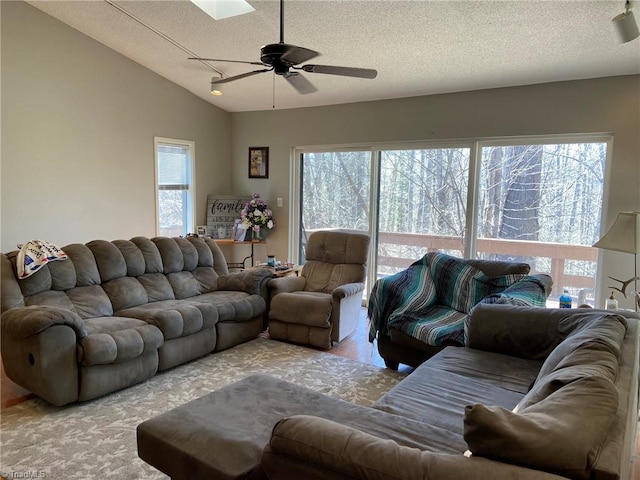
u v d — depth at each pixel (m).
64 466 2.11
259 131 5.87
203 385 3.04
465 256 4.57
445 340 2.87
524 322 2.49
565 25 3.02
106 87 4.63
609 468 0.97
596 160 3.89
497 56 3.58
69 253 3.37
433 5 3.01
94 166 4.58
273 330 4.04
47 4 3.93
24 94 3.99
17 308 2.75
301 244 5.80
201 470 1.50
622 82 3.66
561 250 4.11
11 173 3.94
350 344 3.95
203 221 5.85
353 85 4.55
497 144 4.33
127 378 2.90
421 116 4.64
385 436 1.57
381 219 5.14
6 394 2.85
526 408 1.26
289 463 1.20
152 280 3.79
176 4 3.58
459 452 1.46
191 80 5.22
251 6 3.34
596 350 1.59
